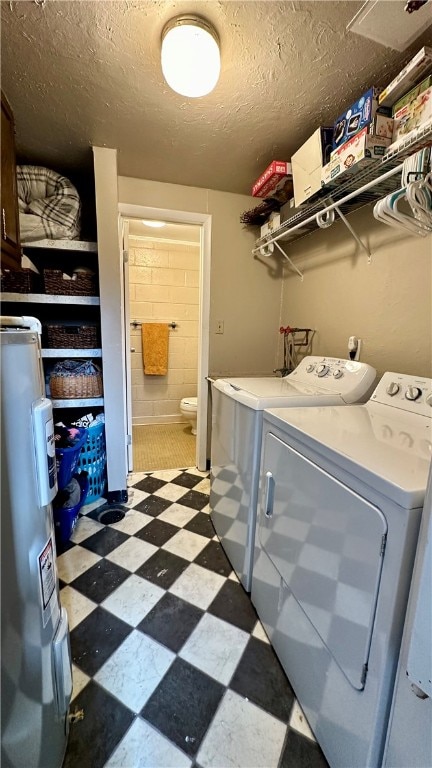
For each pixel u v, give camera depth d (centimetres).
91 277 209
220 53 125
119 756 93
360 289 180
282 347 276
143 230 346
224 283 264
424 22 109
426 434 103
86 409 242
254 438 140
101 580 158
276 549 122
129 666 117
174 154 201
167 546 184
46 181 199
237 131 177
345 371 168
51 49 125
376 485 73
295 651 108
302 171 171
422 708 64
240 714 104
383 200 114
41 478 72
